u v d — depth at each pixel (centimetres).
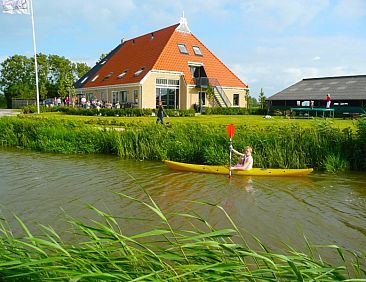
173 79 3591
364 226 702
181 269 248
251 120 2458
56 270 236
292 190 970
